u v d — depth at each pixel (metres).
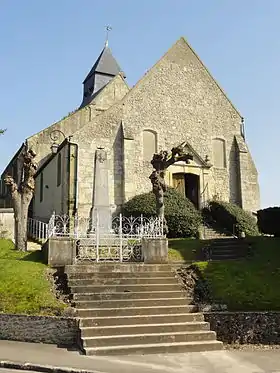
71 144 23.72
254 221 24.81
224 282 12.01
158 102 27.03
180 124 27.41
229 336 10.19
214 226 24.91
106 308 10.41
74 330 9.62
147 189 25.27
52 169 26.66
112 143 25.00
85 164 23.84
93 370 7.55
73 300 10.66
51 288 11.35
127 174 24.62
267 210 18.89
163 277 12.23
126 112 25.89
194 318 10.40
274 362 8.39
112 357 8.62
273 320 10.31
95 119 24.86
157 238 13.84
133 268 12.52
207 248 16.78
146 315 10.31
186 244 17.84
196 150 27.50
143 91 26.77
